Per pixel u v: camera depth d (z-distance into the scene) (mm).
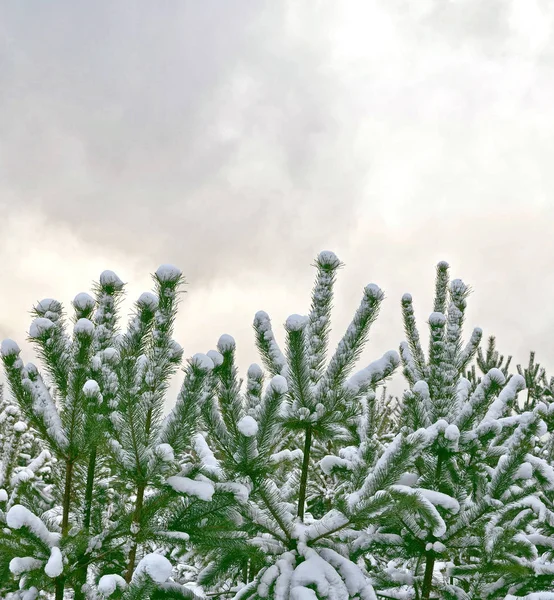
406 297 4480
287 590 2824
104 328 3199
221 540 2959
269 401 3084
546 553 3596
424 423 3844
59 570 2412
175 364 3074
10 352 2752
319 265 3822
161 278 2955
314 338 3746
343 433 3836
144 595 2342
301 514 3594
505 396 4043
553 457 4574
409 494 2914
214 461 3658
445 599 3449
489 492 3359
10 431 5402
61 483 3125
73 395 2809
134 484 2982
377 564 4473
